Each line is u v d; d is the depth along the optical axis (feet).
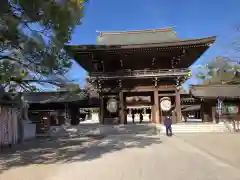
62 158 48.91
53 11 36.55
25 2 34.35
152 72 112.16
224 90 121.49
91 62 116.98
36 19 37.09
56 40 41.16
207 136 83.71
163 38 130.93
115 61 117.60
